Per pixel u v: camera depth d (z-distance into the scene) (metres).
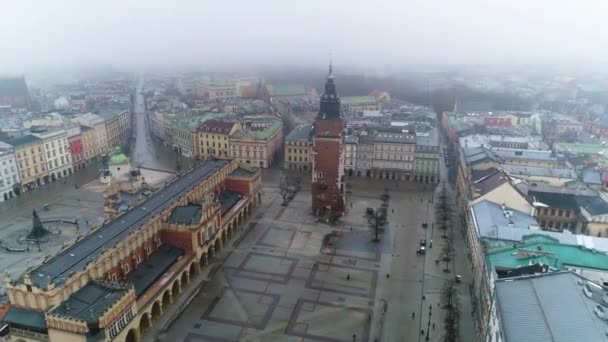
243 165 178.38
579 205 142.62
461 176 177.75
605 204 136.50
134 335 93.69
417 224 159.75
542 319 69.75
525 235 107.19
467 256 136.12
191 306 109.88
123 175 189.25
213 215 132.38
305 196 187.25
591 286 78.69
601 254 98.75
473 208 134.12
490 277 93.44
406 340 98.50
